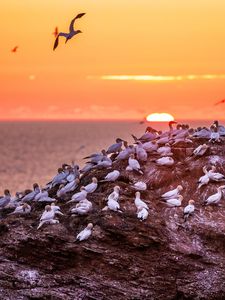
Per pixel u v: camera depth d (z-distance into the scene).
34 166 162.62
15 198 51.19
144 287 43.03
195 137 52.59
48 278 43.38
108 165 50.47
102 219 44.91
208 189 48.28
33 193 49.03
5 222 45.84
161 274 43.44
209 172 48.69
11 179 133.50
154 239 44.19
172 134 52.56
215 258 44.28
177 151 51.34
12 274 43.41
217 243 45.00
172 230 45.28
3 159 182.38
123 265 43.50
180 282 43.22
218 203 47.31
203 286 43.12
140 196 47.62
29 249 44.16
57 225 45.25
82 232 44.06
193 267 43.75
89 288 42.94
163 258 43.88
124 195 47.44
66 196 49.09
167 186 49.06
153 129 54.31
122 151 50.72
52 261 43.84
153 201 47.44
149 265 43.59
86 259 43.75
